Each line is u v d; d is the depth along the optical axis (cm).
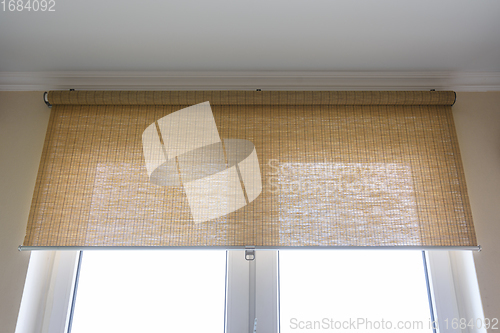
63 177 142
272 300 140
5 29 127
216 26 127
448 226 136
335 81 157
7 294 130
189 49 140
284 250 148
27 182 145
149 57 145
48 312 137
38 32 129
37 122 153
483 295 130
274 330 136
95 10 119
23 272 133
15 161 148
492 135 151
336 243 135
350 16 122
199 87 157
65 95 149
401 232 135
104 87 157
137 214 138
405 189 141
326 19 123
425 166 143
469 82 157
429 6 117
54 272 142
